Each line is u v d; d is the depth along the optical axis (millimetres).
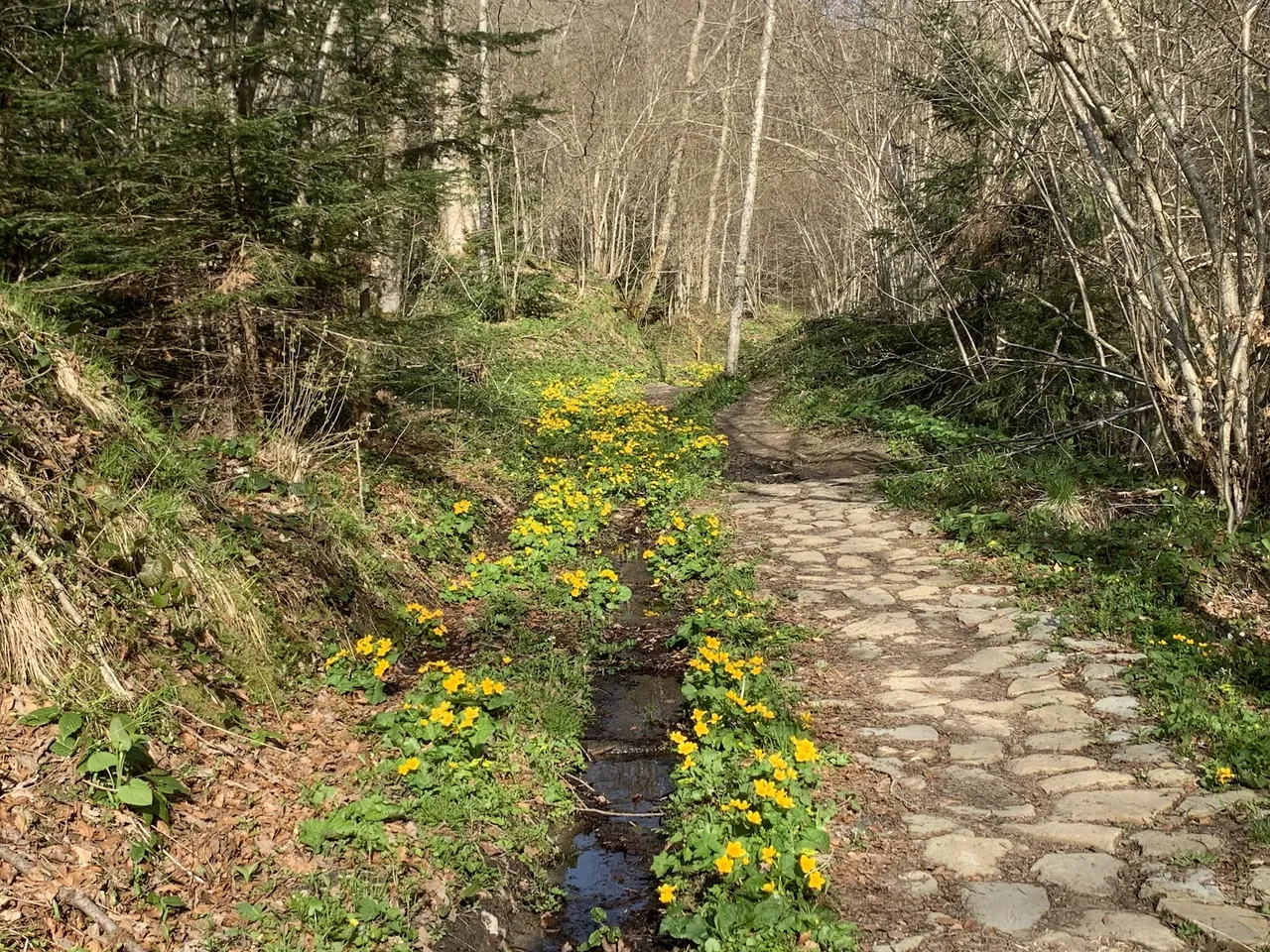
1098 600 6703
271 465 6984
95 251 5973
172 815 3744
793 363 18938
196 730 4305
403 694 5375
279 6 7203
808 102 25047
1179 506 7898
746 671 5637
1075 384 11211
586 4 29219
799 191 37625
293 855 3803
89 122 6633
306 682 5203
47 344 5531
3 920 2938
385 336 7586
